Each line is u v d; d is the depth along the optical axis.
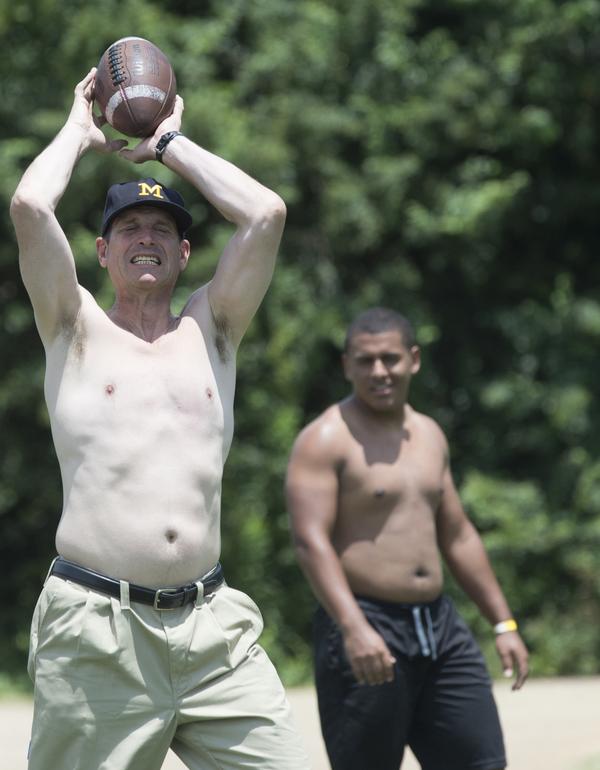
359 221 56.16
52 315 15.67
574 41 58.59
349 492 20.97
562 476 58.28
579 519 57.62
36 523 56.62
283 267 56.19
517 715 35.50
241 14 58.00
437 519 21.98
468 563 22.14
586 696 40.16
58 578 15.38
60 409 15.59
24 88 53.22
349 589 20.52
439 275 61.31
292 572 55.56
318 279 57.50
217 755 15.29
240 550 53.22
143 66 16.77
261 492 54.25
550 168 61.62
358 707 20.36
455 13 61.03
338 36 58.22
